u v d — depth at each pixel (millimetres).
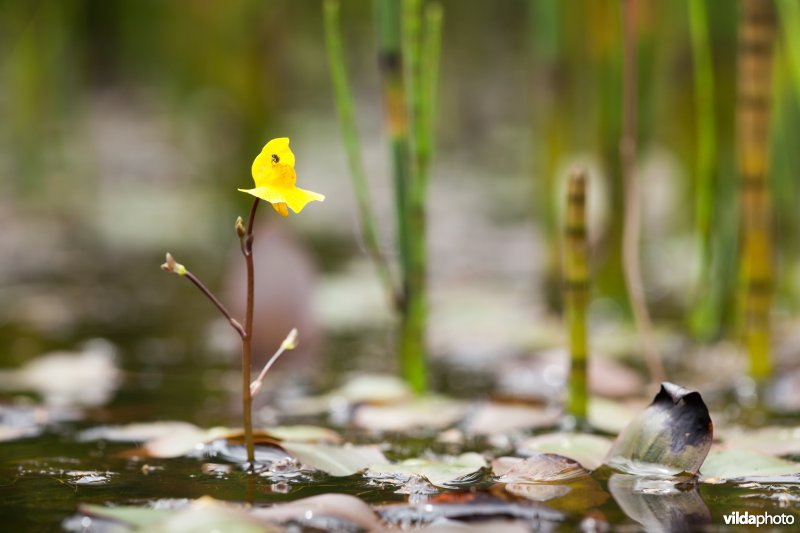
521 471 894
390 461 913
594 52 1201
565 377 1049
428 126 998
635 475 891
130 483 888
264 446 908
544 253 1373
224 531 842
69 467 904
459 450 927
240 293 1102
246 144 1599
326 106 4039
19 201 2598
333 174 3412
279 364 1087
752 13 1007
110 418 973
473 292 1579
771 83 1012
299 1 2896
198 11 1836
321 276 1728
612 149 1223
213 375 1059
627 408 983
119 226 2465
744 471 893
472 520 858
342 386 1036
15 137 2621
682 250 1740
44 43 2502
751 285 1022
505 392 1024
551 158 1354
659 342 1146
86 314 1423
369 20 3006
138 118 3758
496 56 3846
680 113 1567
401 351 1017
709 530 854
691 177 1646
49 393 1017
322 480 888
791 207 1293
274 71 1609
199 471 897
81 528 854
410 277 1006
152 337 1231
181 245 2178
